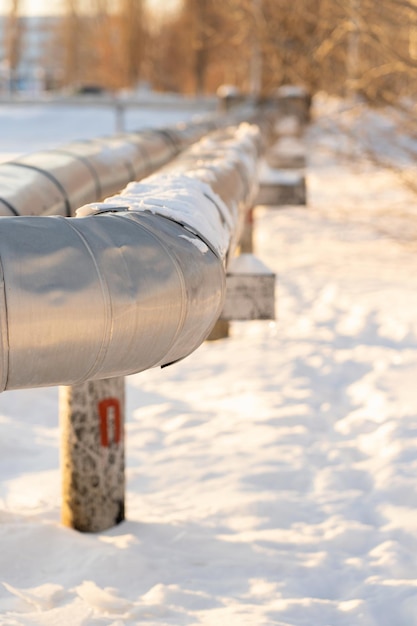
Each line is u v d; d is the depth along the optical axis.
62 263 2.47
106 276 2.55
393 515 4.78
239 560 4.32
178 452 5.87
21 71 59.72
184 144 8.11
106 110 35.22
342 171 21.44
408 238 13.72
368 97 12.70
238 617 3.70
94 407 4.62
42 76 57.62
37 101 29.05
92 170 4.86
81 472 4.63
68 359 2.53
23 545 4.37
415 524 4.65
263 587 4.05
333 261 12.60
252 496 5.10
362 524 4.74
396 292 10.38
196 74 52.56
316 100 24.41
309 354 8.14
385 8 12.23
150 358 2.82
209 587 4.05
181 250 2.83
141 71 55.41
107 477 4.66
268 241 14.25
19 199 3.57
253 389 7.18
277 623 3.66
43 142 27.92
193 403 7.00
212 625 3.63
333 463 5.63
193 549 4.45
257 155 7.74
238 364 7.91
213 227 3.24
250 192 5.93
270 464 5.59
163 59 55.38
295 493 5.20
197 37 45.41
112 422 4.69
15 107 35.22
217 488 5.25
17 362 2.44
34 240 2.47
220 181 4.32
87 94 48.78
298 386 7.25
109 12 56.31
